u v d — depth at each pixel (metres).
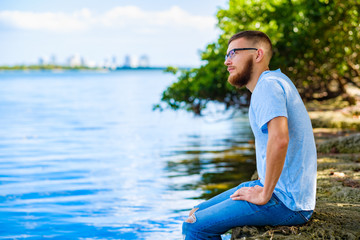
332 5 11.27
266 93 3.08
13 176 8.74
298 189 3.20
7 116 21.94
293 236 3.22
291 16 11.48
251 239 3.17
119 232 5.32
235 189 3.61
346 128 10.08
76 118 20.62
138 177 8.39
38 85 65.50
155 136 14.15
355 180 5.01
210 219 3.29
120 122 18.62
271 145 3.01
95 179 8.33
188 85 11.84
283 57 11.46
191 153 10.87
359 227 3.46
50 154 11.31
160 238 5.09
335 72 13.20
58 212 6.23
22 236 5.25
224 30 11.67
